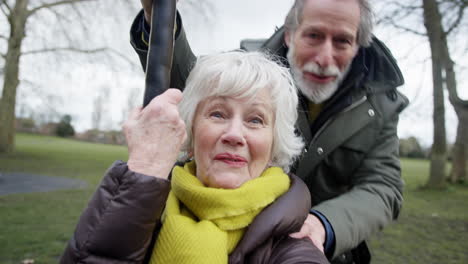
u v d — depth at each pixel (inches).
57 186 156.4
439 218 118.1
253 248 16.8
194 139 20.5
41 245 69.9
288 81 21.6
